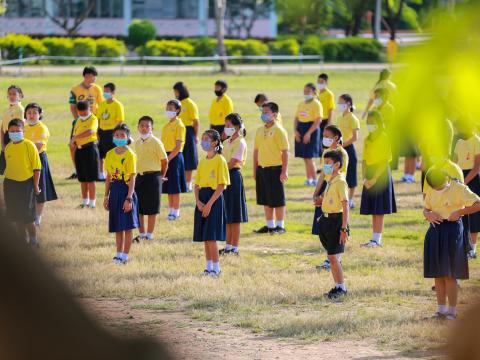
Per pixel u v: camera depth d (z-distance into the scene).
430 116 2.36
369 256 20.83
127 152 19.47
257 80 70.38
